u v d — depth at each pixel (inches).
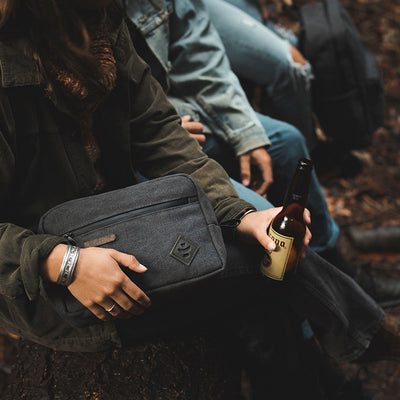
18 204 48.1
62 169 48.0
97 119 50.6
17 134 44.3
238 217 50.3
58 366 56.7
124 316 45.4
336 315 54.1
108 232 44.8
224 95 72.2
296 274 52.1
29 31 41.6
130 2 63.4
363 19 181.2
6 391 56.7
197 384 56.9
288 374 58.2
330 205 123.6
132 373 55.9
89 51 43.7
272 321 56.3
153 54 65.9
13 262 41.5
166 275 44.3
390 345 60.8
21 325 51.7
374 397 73.1
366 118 104.2
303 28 100.1
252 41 85.0
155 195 46.9
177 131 54.9
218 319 57.6
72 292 42.6
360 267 85.7
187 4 71.6
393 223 120.0
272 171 76.8
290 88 88.7
